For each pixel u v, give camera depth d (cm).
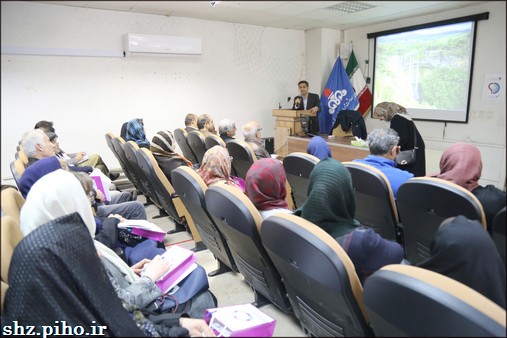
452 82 264
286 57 384
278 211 146
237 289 198
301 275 108
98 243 140
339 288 96
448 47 257
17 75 293
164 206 297
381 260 113
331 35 377
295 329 133
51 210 115
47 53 318
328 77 402
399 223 193
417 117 306
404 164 280
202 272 153
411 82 311
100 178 280
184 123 454
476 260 87
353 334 106
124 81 403
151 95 428
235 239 154
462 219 99
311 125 356
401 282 70
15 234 100
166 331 113
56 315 85
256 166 156
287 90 399
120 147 343
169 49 397
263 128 400
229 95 421
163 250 179
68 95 356
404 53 314
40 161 165
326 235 101
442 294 65
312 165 204
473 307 62
